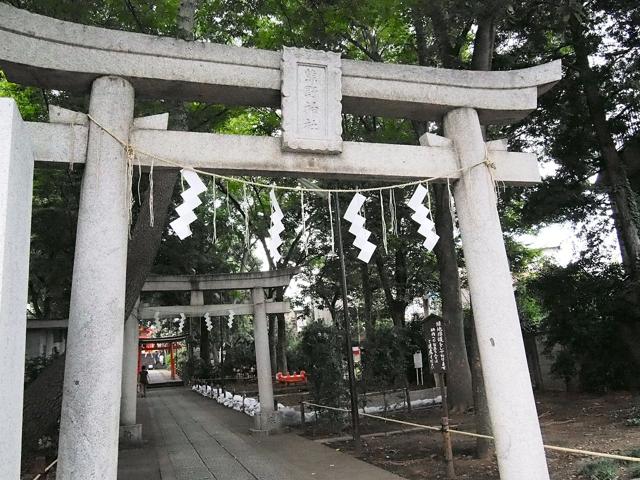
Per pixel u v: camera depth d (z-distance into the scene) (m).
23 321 2.98
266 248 23.31
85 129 4.08
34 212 12.48
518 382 4.48
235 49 4.56
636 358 13.89
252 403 16.16
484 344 4.64
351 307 26.73
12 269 2.68
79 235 3.87
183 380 36.78
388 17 10.03
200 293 13.05
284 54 4.64
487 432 8.02
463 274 23.30
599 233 15.67
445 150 5.07
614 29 13.55
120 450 10.69
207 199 19.23
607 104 14.65
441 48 11.47
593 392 14.62
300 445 10.16
